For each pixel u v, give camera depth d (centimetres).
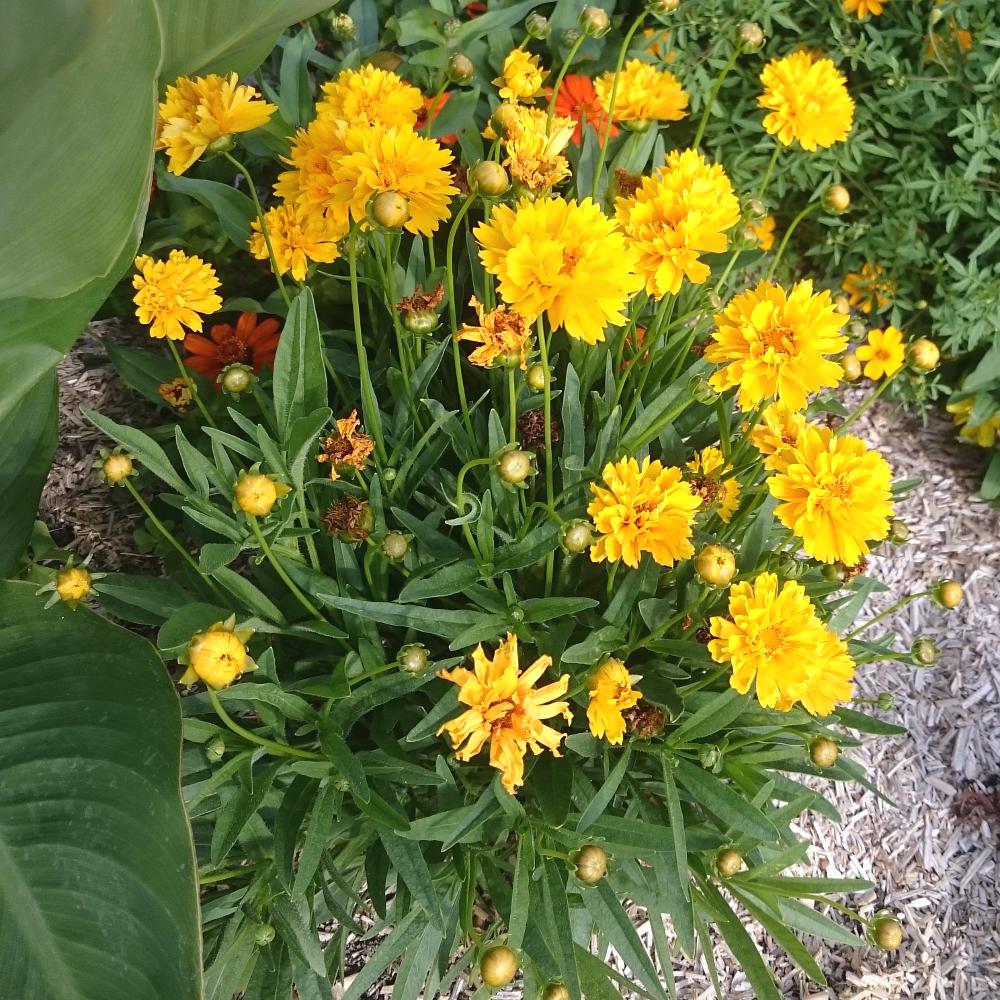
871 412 78
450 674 38
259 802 40
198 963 37
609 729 39
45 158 35
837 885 44
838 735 47
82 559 57
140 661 41
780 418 42
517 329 39
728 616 44
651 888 46
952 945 59
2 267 37
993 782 65
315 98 66
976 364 75
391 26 63
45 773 39
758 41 49
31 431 51
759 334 39
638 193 42
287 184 44
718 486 45
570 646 46
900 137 71
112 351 56
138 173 35
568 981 40
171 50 47
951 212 67
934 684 68
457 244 61
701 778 43
